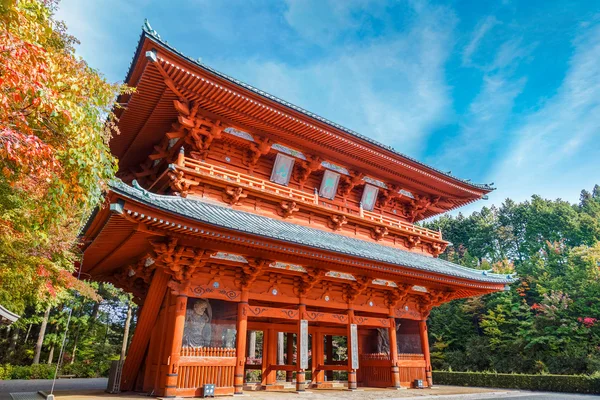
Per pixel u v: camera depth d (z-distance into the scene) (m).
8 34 5.60
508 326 40.50
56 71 7.20
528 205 69.56
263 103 17.23
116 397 13.66
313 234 18.62
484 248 70.25
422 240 25.64
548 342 35.44
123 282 18.89
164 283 14.73
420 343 22.14
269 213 19.03
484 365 39.91
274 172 20.17
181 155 16.41
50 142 7.57
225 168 18.50
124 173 22.94
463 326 44.38
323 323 22.53
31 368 34.03
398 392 17.86
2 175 8.90
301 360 16.50
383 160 22.45
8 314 11.35
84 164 7.71
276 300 16.61
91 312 45.12
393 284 20.28
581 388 25.19
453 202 28.59
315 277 17.00
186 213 12.78
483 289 22.56
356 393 16.98
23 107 6.83
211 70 15.41
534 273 43.50
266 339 20.44
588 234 56.53
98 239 14.24
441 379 33.53
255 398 14.00
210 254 14.30
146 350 15.88
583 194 75.81
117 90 9.94
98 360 40.59
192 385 13.33
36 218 9.84
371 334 22.55
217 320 14.70
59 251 15.84
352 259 16.39
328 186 22.38
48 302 18.09
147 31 13.78
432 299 22.61
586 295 36.22
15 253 13.44
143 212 11.69
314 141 20.25
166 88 15.91
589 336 34.09
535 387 27.48
